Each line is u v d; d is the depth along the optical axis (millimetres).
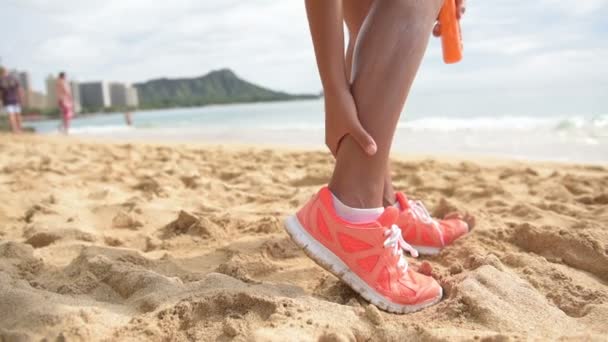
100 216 2410
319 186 3178
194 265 1713
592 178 3117
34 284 1471
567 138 5656
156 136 9945
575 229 2037
